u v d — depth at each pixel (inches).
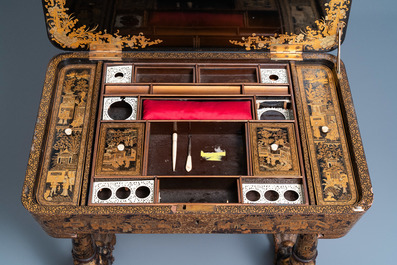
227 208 92.0
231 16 110.7
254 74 121.3
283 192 101.7
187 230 96.7
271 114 116.7
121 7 107.8
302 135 106.8
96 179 101.3
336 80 114.4
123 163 102.9
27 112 161.9
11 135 157.2
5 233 139.3
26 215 143.2
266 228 96.1
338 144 105.6
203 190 107.0
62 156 103.5
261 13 110.1
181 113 111.7
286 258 126.7
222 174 109.7
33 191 95.8
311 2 107.4
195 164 111.1
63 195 98.1
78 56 116.8
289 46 117.6
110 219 93.3
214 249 137.6
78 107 111.0
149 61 118.3
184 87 116.7
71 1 107.1
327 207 92.8
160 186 106.0
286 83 116.3
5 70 171.2
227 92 116.9
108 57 117.4
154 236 140.9
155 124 111.2
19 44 179.0
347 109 108.1
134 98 114.7
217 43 118.3
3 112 161.6
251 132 108.0
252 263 134.6
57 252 136.3
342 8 109.3
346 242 137.7
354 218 93.9
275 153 105.0
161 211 91.6
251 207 92.2
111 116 115.4
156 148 113.2
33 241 138.2
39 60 174.6
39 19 187.5
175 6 107.7
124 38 116.3
